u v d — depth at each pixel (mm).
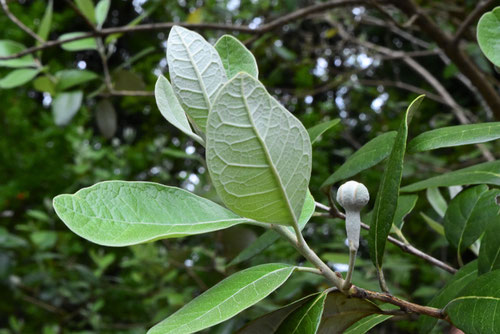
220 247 1041
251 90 347
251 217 381
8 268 1645
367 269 1168
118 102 2602
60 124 1102
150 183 408
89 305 1822
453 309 407
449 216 538
